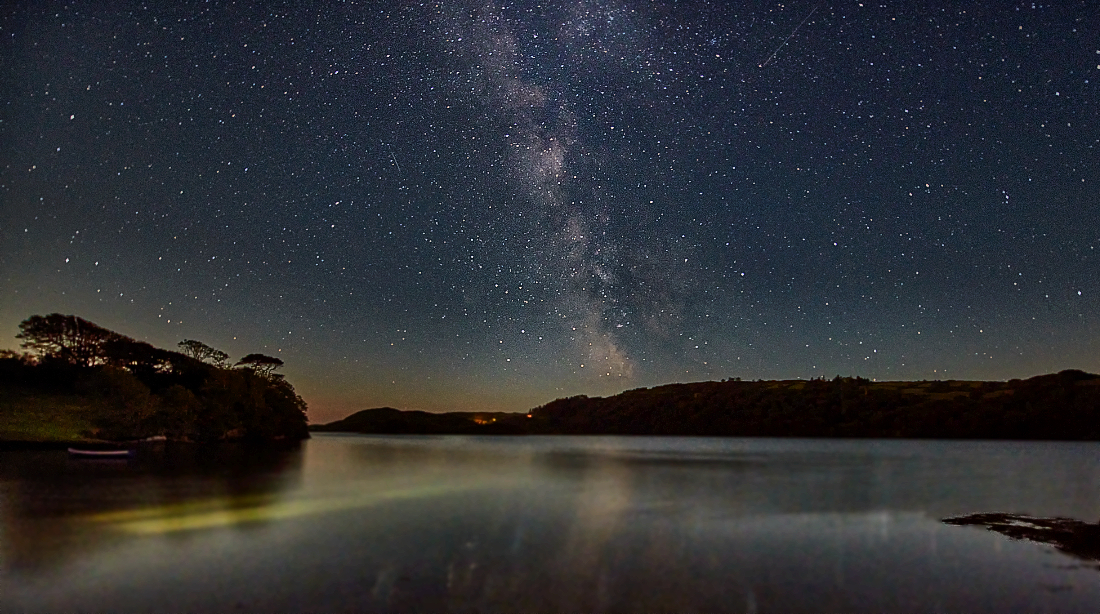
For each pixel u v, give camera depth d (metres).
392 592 17.97
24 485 37.03
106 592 17.56
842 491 39.31
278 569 19.78
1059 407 118.25
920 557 21.94
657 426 161.00
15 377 70.94
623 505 32.69
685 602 17.48
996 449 90.81
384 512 29.75
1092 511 31.84
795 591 18.42
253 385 87.19
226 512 29.08
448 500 33.81
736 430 145.88
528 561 21.14
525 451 86.38
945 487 42.06
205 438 75.62
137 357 82.25
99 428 63.41
